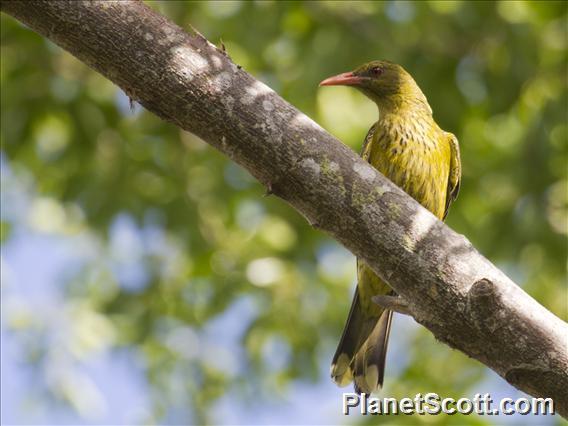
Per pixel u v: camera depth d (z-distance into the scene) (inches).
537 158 525.0
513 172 532.1
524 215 531.5
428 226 218.1
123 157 553.0
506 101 530.0
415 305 218.5
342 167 219.3
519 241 531.5
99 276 598.9
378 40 541.3
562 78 531.5
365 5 552.7
